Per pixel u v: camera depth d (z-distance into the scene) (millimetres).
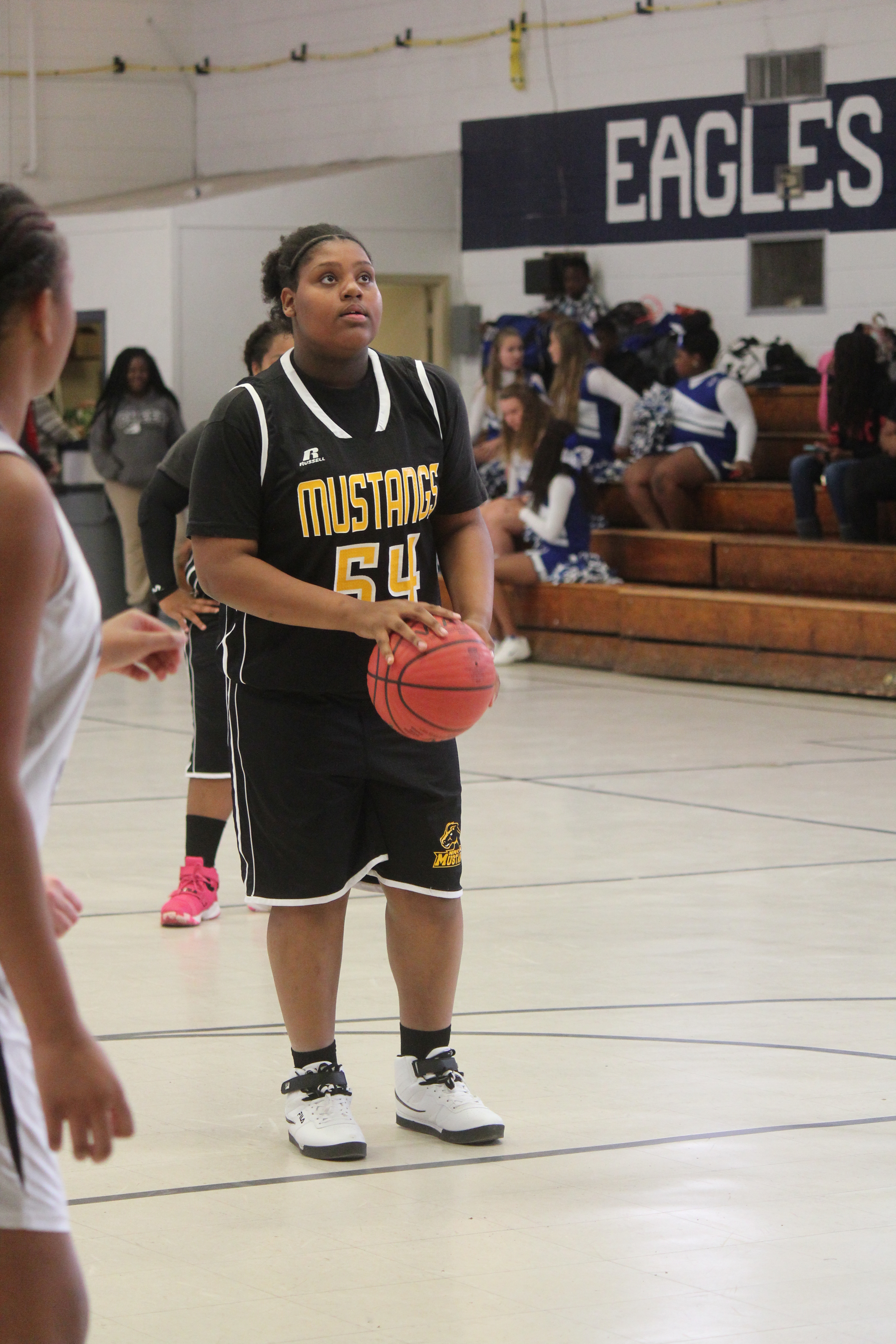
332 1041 7168
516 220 30812
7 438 3562
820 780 15961
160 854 13039
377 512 6934
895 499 22766
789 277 27375
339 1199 6434
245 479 6836
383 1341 5211
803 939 10461
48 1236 3684
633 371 26984
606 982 9492
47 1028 3443
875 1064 8023
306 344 6941
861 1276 5699
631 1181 6574
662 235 28734
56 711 3691
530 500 24953
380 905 11594
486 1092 7656
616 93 29172
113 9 34781
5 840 3412
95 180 34938
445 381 7262
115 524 29328
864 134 26312
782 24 27031
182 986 9484
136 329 30547
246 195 30266
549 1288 5605
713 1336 5242
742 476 25234
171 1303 5492
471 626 6922
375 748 6992
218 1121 7332
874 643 21516
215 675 10852
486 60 30906
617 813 14438
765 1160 6801
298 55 33719
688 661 23453
